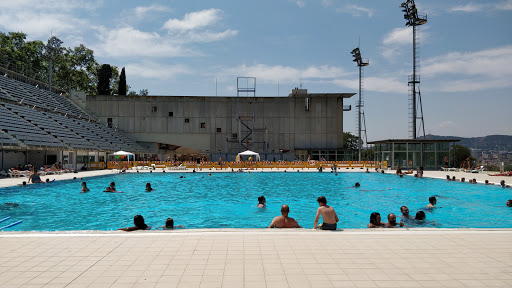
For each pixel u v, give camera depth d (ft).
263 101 172.35
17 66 157.99
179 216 37.81
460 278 13.84
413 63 146.51
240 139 161.17
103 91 193.98
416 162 118.32
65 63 204.44
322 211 22.97
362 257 16.56
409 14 145.79
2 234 20.86
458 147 191.11
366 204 47.19
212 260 15.99
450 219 35.86
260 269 14.82
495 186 66.85
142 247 18.15
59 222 33.78
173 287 12.75
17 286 12.84
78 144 115.34
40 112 118.52
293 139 172.24
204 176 96.84
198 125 171.32
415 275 14.17
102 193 57.62
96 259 16.14
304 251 17.51
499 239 20.04
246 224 33.65
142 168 118.52
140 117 170.50
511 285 13.11
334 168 106.11
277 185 74.08
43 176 83.87
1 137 79.46
